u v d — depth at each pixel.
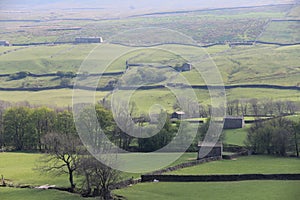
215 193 72.88
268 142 102.06
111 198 69.50
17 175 83.88
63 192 73.69
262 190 75.75
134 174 80.12
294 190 75.38
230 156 95.81
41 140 110.00
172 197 70.56
